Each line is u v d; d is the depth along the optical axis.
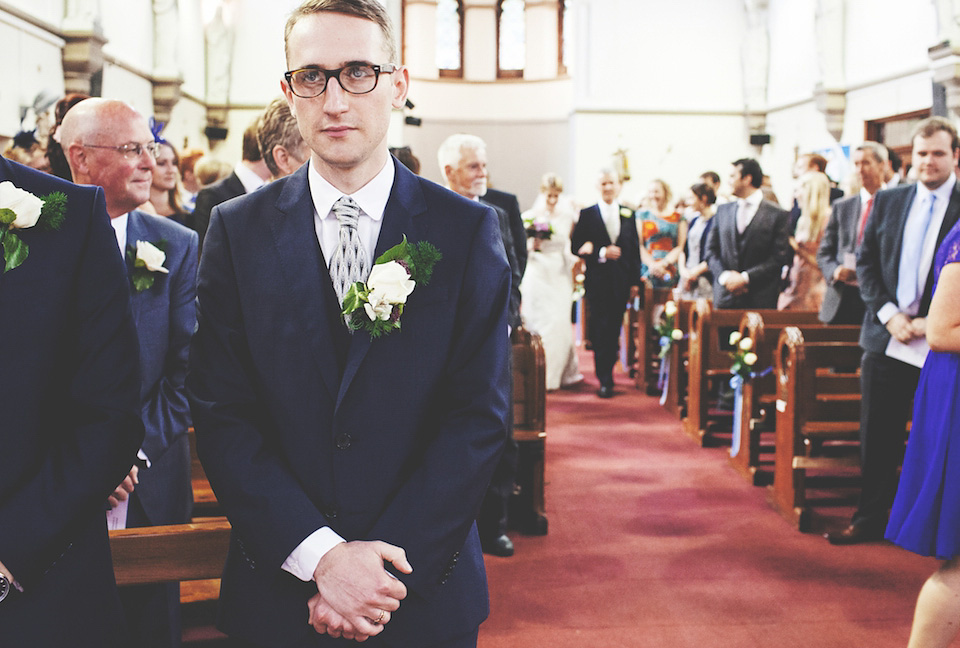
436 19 18.23
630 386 8.43
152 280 2.37
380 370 1.53
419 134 18.34
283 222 1.59
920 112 11.08
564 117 18.08
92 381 1.53
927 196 3.67
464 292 1.60
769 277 6.82
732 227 6.89
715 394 7.41
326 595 1.40
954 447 2.44
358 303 1.50
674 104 15.91
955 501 2.41
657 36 15.82
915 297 3.70
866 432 4.04
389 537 1.46
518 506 4.39
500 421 1.56
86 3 9.44
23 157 4.52
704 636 3.19
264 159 3.11
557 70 18.09
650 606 3.45
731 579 3.71
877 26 11.98
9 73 8.09
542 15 18.08
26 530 1.40
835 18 12.80
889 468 4.05
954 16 9.79
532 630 3.24
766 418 5.56
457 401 1.58
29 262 1.48
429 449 1.53
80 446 1.48
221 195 3.48
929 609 2.42
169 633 2.41
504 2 18.36
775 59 15.20
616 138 15.96
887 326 3.78
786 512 4.46
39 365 1.48
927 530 2.47
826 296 5.33
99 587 1.56
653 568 3.85
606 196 7.68
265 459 1.51
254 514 1.46
